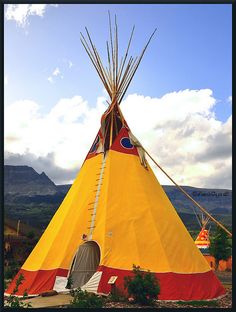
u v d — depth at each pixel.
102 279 10.79
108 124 13.62
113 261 11.10
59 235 12.29
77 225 12.14
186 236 12.42
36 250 12.70
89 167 13.43
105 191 12.40
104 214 11.94
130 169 12.93
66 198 13.56
